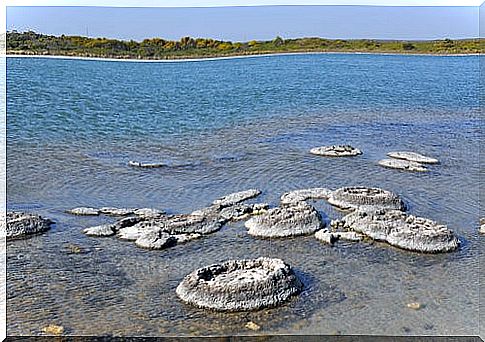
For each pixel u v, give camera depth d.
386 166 14.16
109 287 7.81
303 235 9.55
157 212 10.62
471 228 10.07
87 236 9.52
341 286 7.88
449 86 30.23
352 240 9.33
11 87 25.55
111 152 15.65
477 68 38.28
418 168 13.91
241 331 6.80
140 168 14.01
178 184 12.70
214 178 13.18
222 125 19.81
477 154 15.72
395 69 37.47
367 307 7.33
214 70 35.31
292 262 8.62
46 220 9.98
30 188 12.22
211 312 7.16
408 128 19.69
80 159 14.77
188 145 16.72
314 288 7.79
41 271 8.23
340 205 10.95
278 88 28.48
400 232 9.23
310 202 11.25
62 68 31.59
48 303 7.36
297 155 15.40
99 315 7.11
